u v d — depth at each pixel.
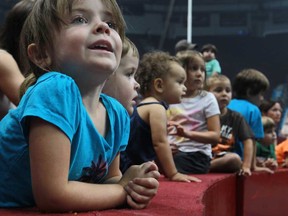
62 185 0.85
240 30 9.39
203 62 2.45
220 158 2.54
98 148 0.97
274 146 3.67
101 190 0.92
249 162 2.75
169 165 1.79
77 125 0.90
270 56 9.48
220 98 2.80
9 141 0.94
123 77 1.51
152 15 8.73
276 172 3.00
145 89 2.06
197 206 1.04
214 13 9.30
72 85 0.90
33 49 0.99
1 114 1.72
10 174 0.94
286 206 3.18
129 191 0.96
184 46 4.05
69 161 0.88
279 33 9.38
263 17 9.36
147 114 1.82
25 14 1.63
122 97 1.52
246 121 2.87
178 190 1.40
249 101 3.43
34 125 0.85
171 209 0.98
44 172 0.84
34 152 0.85
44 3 0.97
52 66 0.97
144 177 0.99
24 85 1.02
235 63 9.51
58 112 0.85
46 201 0.85
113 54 0.94
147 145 1.85
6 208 0.95
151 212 0.93
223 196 2.01
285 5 9.26
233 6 9.27
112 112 1.05
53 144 0.84
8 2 5.69
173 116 2.43
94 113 1.00
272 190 2.92
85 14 0.94
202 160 2.39
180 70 2.04
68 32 0.92
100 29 0.93
